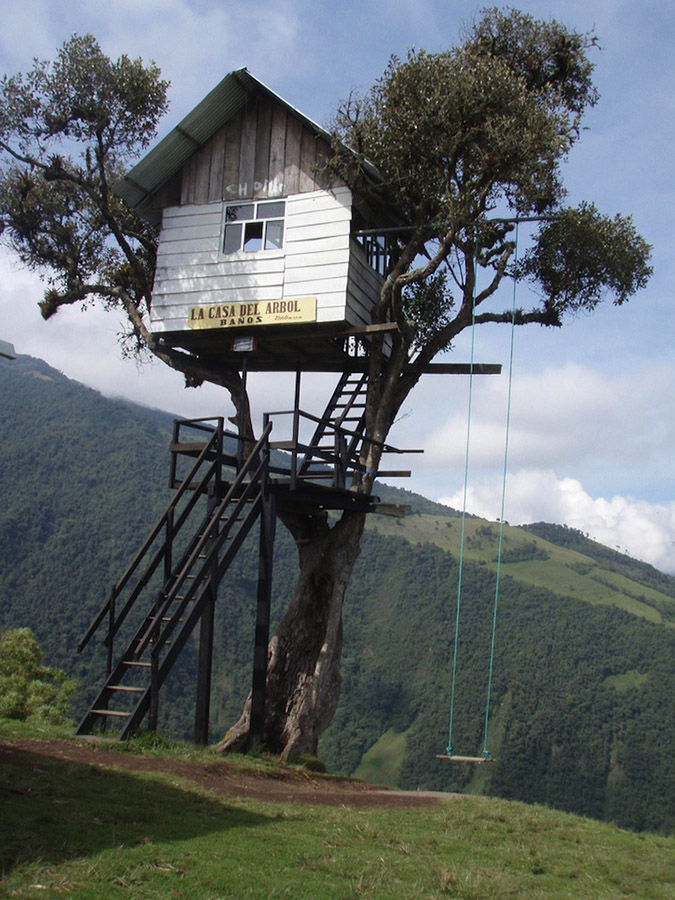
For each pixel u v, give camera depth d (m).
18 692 23.31
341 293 17.08
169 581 14.41
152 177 18.61
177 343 18.95
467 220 17.00
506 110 16.67
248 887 6.18
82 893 5.55
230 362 20.30
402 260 17.55
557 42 18.83
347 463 17.12
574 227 19.30
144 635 13.10
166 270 18.55
